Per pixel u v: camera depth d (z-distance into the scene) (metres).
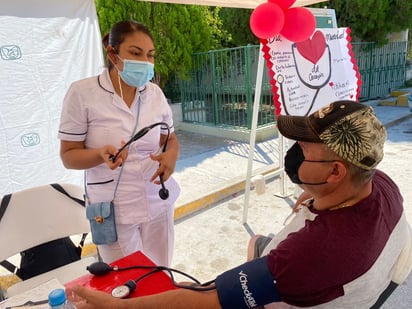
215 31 8.23
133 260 1.38
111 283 1.25
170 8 6.98
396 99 9.81
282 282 0.90
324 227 0.93
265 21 2.54
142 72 1.66
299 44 2.86
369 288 0.96
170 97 8.83
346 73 3.34
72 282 1.28
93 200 1.84
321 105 3.10
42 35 2.80
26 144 2.88
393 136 6.48
